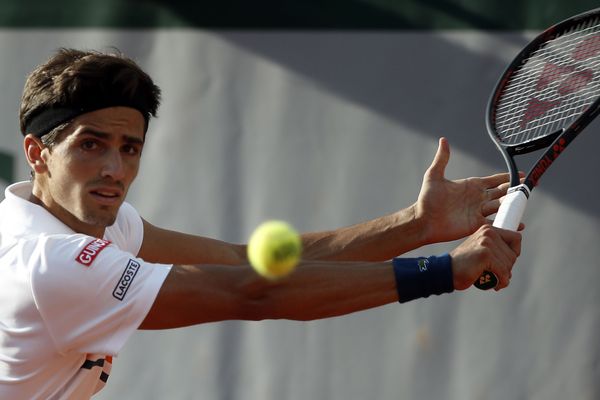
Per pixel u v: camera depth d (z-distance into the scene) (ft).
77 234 29.25
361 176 59.00
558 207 57.00
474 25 58.13
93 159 29.17
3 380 29.19
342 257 36.99
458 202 37.35
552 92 42.93
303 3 60.03
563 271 56.85
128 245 35.24
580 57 43.21
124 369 61.05
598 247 56.44
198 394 60.18
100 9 62.34
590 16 42.65
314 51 59.88
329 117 59.57
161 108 61.31
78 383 29.76
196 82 61.11
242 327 60.13
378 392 58.44
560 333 56.75
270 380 59.52
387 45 59.06
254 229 60.03
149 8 61.82
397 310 58.59
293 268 29.09
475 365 57.57
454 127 58.08
